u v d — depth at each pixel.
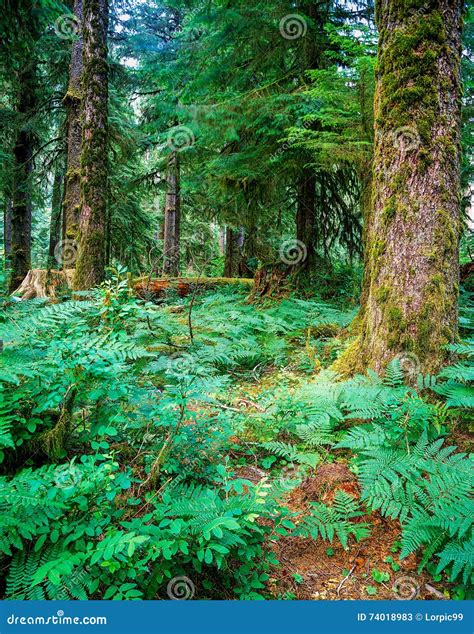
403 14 3.54
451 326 3.53
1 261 11.60
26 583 1.83
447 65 3.49
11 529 1.88
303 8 7.70
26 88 12.09
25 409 2.58
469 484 2.42
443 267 3.50
